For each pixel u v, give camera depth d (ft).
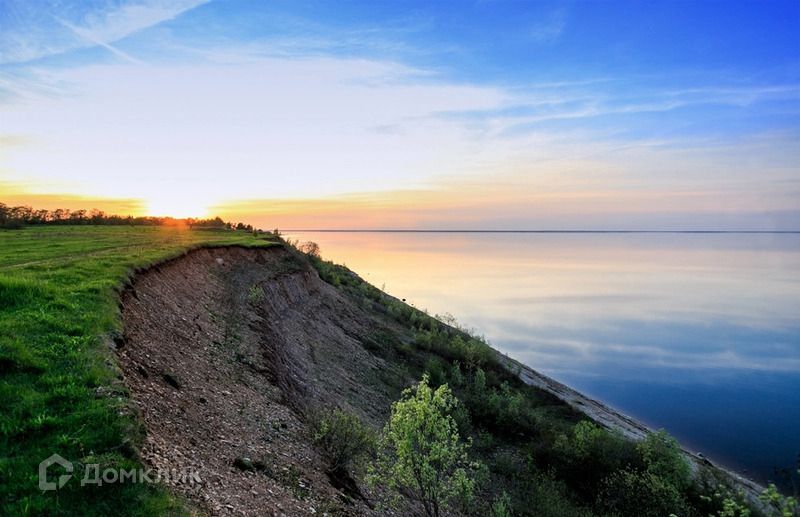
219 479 36.52
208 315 85.35
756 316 505.25
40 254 97.71
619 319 471.21
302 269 180.86
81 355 41.52
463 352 177.37
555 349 337.11
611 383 253.85
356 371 125.08
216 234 214.69
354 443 60.03
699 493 84.84
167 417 41.57
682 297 653.30
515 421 119.85
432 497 49.75
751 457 153.28
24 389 34.96
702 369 289.33
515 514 75.31
